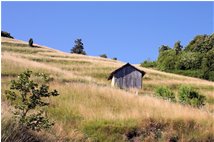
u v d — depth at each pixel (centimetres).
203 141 1753
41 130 1372
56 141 1375
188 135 1781
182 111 2008
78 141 1523
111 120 1823
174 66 10219
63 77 3928
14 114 1253
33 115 1291
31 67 4291
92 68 6262
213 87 5625
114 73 4634
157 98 2636
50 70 4366
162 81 5709
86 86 2559
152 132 1753
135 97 2461
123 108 2194
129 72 4675
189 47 11650
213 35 11225
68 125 1684
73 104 2089
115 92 2509
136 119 1844
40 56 7244
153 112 1973
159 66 10856
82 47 13588
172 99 2977
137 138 1716
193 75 9312
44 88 1305
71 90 2414
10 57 4981
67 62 6825
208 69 9275
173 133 1759
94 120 1808
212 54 9569
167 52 11456
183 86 3123
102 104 2244
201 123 1886
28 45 9181
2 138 1078
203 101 3100
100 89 2511
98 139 1634
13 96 1309
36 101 1295
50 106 1994
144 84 5294
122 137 1694
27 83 1294
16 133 1156
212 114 2139
